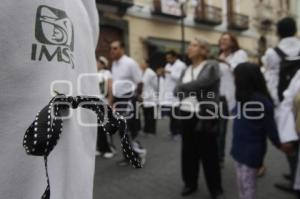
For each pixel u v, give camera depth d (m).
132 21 13.33
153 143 5.99
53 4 0.65
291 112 2.45
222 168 4.26
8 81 0.57
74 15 0.74
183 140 3.37
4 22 0.57
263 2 21.53
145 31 13.78
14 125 0.58
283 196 3.30
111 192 3.52
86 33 0.79
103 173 4.17
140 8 13.50
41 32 0.62
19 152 0.58
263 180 3.76
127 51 13.03
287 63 3.00
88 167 0.75
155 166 4.45
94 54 0.83
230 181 3.78
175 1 14.02
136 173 4.14
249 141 2.57
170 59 8.00
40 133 0.52
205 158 3.19
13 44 0.58
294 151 2.49
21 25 0.59
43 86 0.61
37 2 0.62
